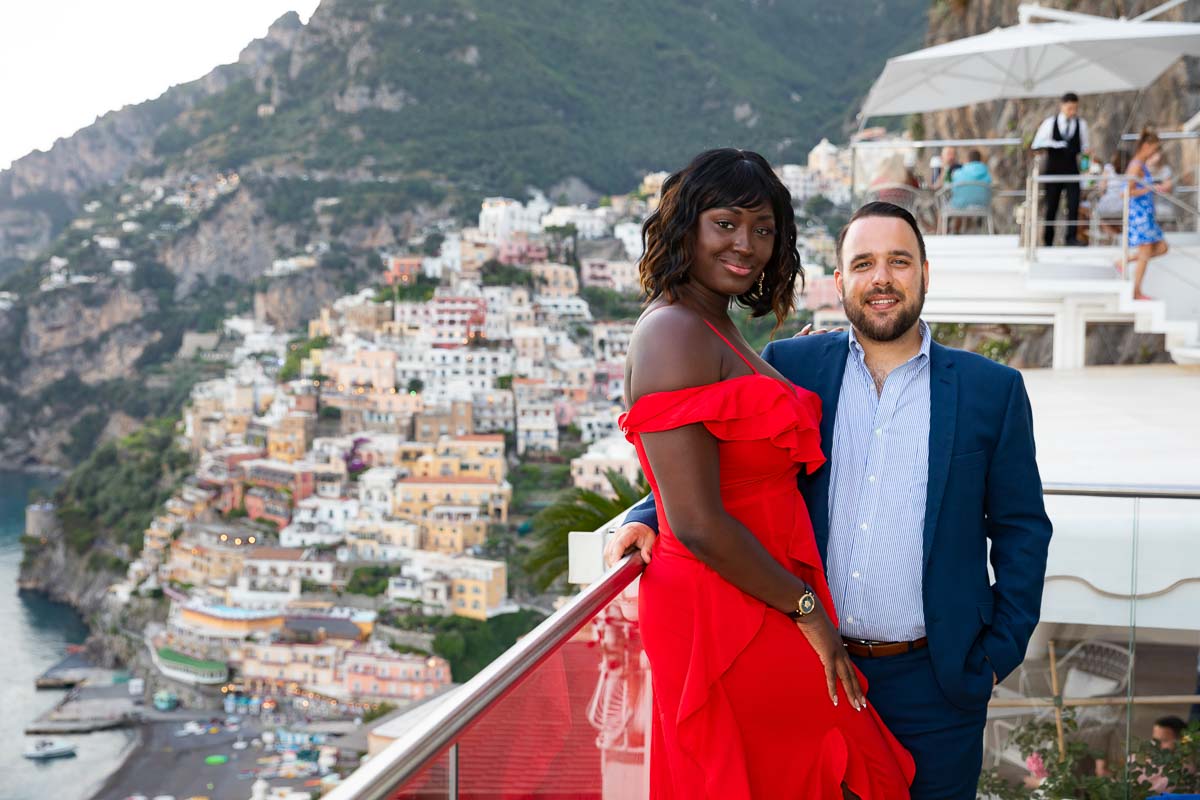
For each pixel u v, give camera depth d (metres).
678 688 1.55
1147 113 15.02
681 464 1.42
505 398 123.00
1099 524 2.81
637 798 1.73
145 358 165.75
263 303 165.50
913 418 1.82
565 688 1.38
